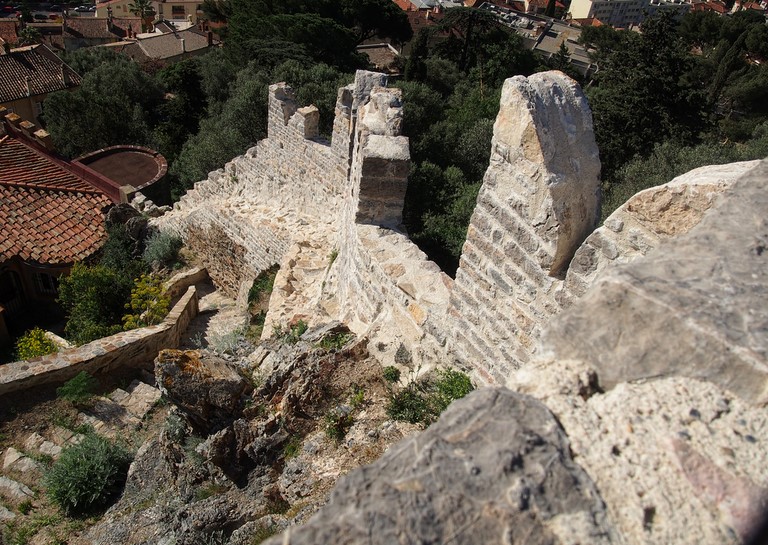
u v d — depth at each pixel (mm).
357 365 7797
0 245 17719
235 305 16344
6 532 8906
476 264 5879
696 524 2055
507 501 2078
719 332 2373
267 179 15773
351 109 11789
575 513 2076
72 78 41438
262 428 7812
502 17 61625
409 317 7438
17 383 10914
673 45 23594
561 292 4945
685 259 2744
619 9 100750
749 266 2674
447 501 2068
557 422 2354
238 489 7742
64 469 9391
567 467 2188
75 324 15461
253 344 12195
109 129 32188
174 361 8211
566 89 5008
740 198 3129
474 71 37312
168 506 7969
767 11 89062
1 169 20625
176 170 27281
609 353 2557
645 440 2270
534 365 2666
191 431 8711
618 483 2164
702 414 2309
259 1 39812
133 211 19891
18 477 9789
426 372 6965
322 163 13406
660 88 23031
